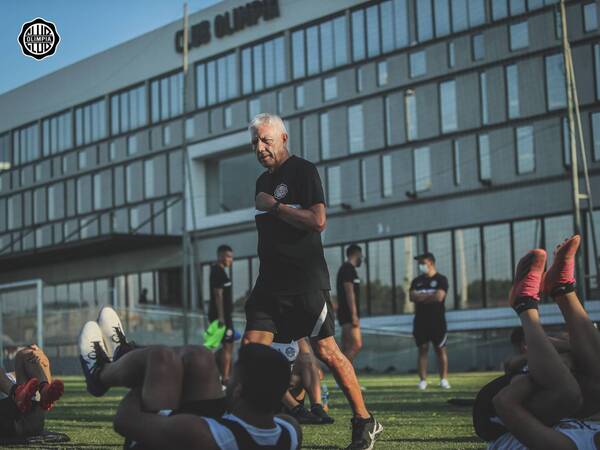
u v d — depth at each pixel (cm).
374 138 3878
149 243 4584
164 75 4709
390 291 3800
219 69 4462
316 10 4091
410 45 3766
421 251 3700
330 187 4034
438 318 1625
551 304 3180
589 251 3212
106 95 5009
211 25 4503
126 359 423
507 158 3462
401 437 745
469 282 3556
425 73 3719
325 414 887
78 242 4519
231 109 4397
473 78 3569
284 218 618
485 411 443
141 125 4819
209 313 1614
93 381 452
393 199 3800
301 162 639
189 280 4494
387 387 1680
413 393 1441
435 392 1462
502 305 3447
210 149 4456
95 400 1370
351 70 3962
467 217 3569
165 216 4656
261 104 4281
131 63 4862
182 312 3575
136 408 408
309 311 627
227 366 1620
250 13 4322
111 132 4994
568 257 434
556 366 413
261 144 640
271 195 640
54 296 5297
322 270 634
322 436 758
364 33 3931
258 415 378
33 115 5500
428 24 3722
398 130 3800
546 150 3362
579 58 3300
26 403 685
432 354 3466
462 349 3478
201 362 412
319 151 4075
